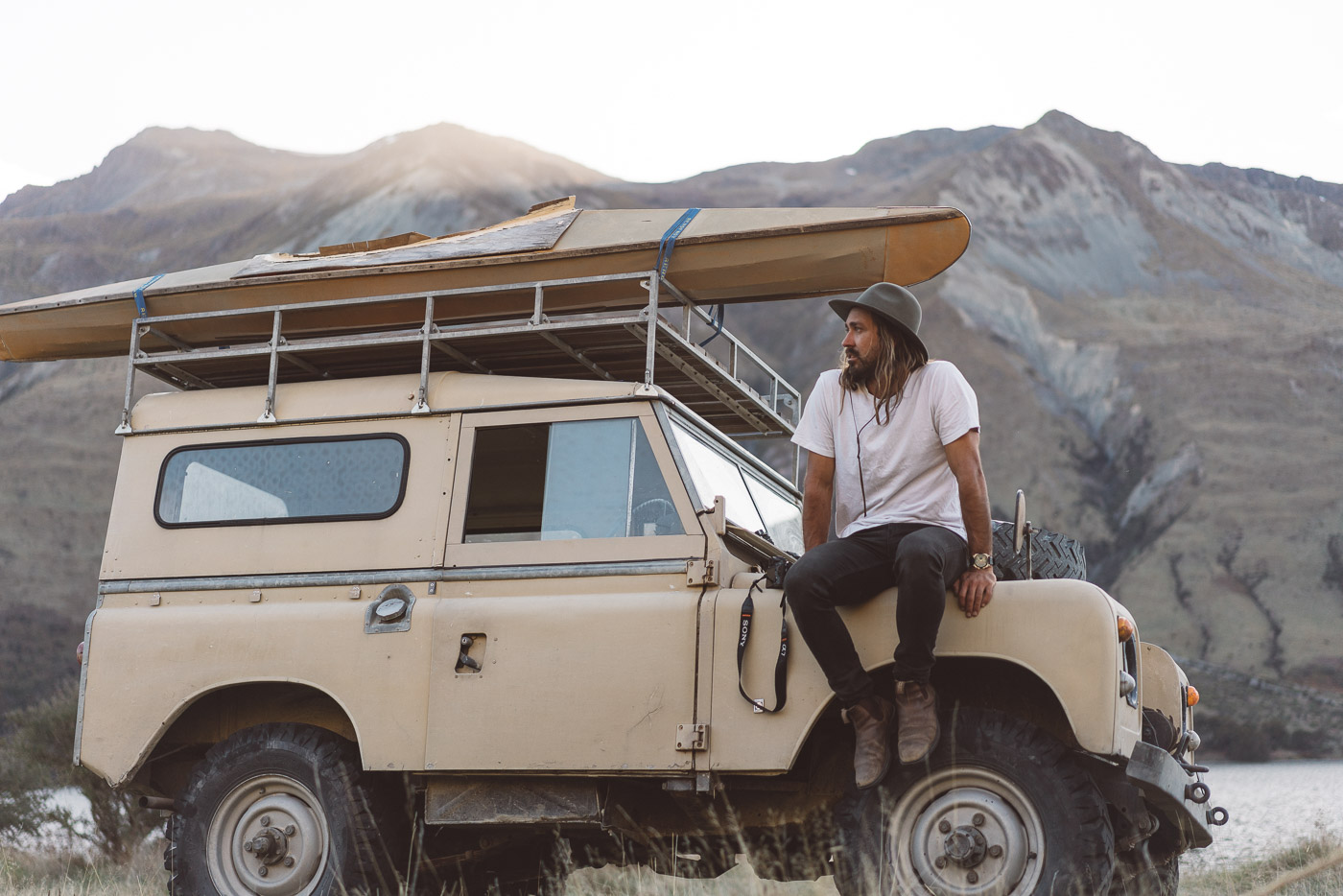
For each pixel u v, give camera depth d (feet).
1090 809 14.35
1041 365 497.87
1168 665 19.36
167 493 18.80
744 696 15.46
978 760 14.76
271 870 17.47
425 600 17.17
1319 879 20.61
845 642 14.67
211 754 17.99
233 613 17.84
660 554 16.39
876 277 17.80
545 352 19.15
